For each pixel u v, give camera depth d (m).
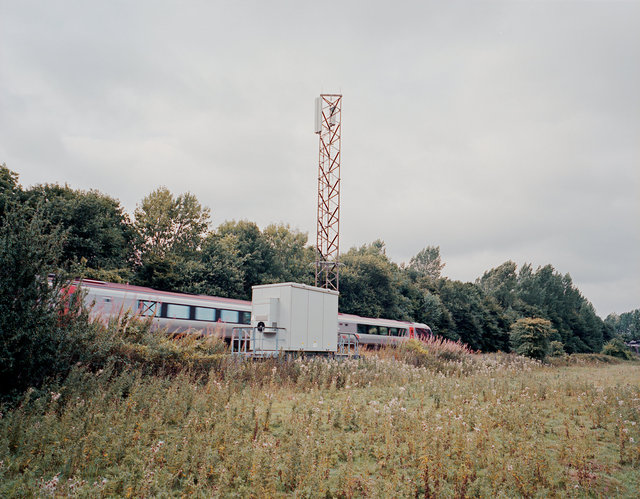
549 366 30.97
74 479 5.67
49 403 8.11
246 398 10.87
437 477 6.40
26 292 8.94
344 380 14.55
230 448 6.91
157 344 12.04
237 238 51.22
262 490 5.65
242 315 26.69
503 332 72.75
